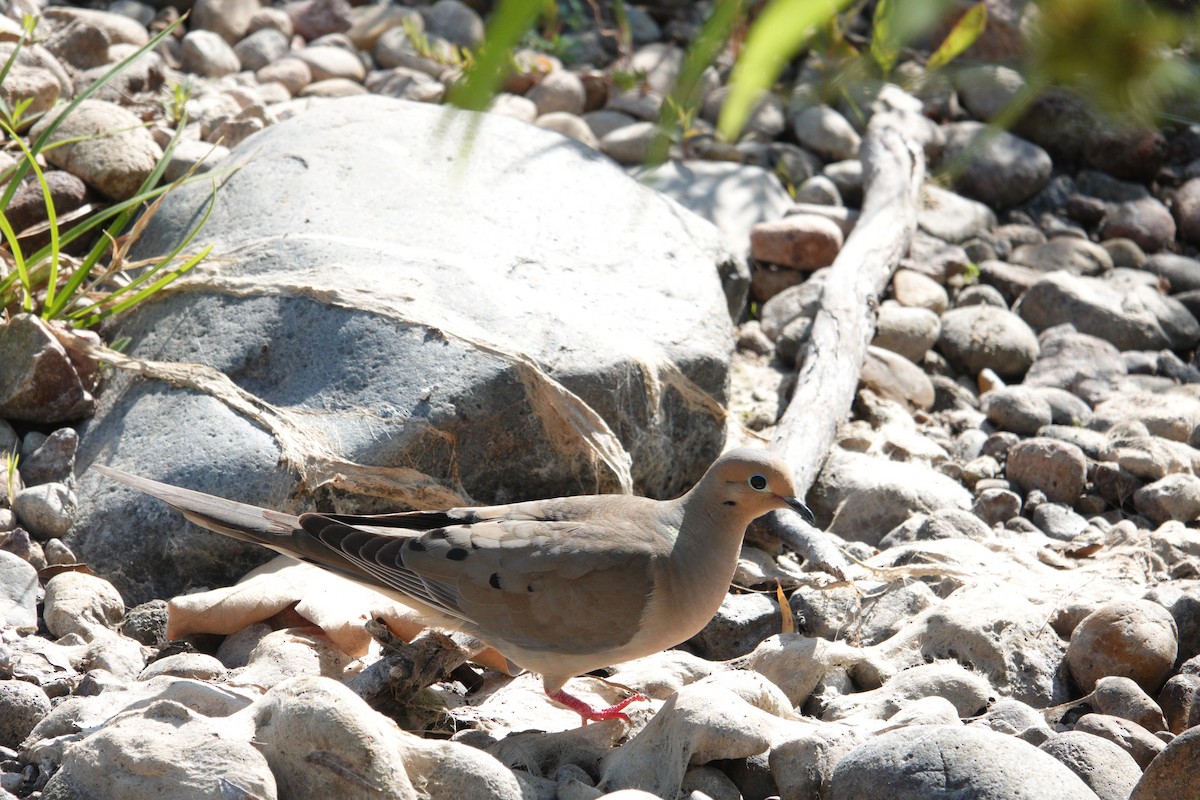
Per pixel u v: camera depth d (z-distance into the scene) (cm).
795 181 1958
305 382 1115
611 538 855
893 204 1830
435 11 2095
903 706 886
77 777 689
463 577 848
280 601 977
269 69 1848
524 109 1898
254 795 662
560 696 902
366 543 857
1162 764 714
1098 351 1648
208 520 864
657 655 1022
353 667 937
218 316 1170
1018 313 1777
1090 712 923
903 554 1153
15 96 1425
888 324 1638
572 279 1260
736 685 862
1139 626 952
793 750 779
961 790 689
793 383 1562
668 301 1292
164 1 1942
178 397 1110
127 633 981
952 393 1592
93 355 1148
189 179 1243
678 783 765
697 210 1800
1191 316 1795
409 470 1082
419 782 714
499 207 1317
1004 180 2020
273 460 1047
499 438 1116
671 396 1234
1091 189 2091
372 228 1247
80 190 1380
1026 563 1170
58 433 1098
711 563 876
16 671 859
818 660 955
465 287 1188
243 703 793
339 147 1352
